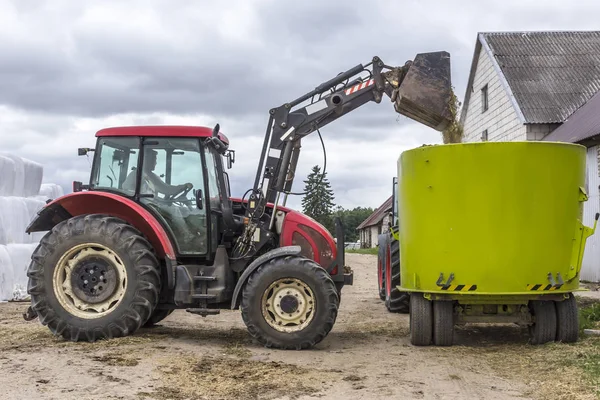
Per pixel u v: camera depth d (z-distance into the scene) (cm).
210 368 538
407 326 823
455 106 734
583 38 1925
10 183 1102
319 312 630
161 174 686
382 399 452
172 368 529
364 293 1302
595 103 1543
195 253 678
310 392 468
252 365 555
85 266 653
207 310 653
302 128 725
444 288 638
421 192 650
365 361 586
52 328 642
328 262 708
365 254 3503
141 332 723
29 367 520
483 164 621
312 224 716
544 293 626
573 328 652
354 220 8731
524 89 1708
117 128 692
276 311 638
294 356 602
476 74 2038
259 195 712
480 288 629
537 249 623
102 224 648
